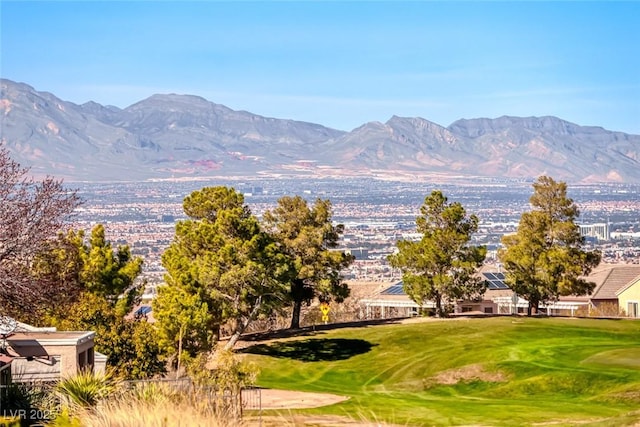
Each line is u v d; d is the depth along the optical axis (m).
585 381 47.25
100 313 48.16
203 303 54.66
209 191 69.81
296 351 63.22
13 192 33.34
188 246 64.31
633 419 28.11
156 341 48.81
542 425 35.31
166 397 19.34
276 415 36.00
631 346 58.34
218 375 32.84
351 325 73.06
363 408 40.38
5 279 32.53
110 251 62.28
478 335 64.56
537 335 64.44
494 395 47.84
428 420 37.78
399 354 60.69
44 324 46.34
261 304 62.22
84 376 23.45
